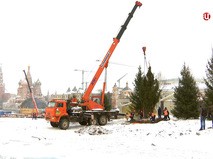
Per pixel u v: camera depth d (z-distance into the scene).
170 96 52.94
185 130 20.94
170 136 19.05
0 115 73.44
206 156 12.81
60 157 12.77
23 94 188.00
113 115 31.94
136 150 14.70
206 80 28.66
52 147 15.80
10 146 16.02
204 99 28.06
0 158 12.12
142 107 34.19
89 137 20.67
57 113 27.11
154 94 34.09
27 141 18.41
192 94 30.95
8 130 25.28
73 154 13.57
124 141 18.17
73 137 20.83
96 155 13.31
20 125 30.06
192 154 13.32
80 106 30.42
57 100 27.64
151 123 29.27
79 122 30.80
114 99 111.94
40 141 18.48
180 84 31.78
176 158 12.56
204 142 15.70
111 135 21.67
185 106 30.80
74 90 141.38
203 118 19.56
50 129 26.64
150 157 12.82
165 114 30.75
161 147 15.45
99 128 23.31
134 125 27.28
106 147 15.77
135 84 35.81
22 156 12.92
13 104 186.12
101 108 31.34
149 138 19.05
